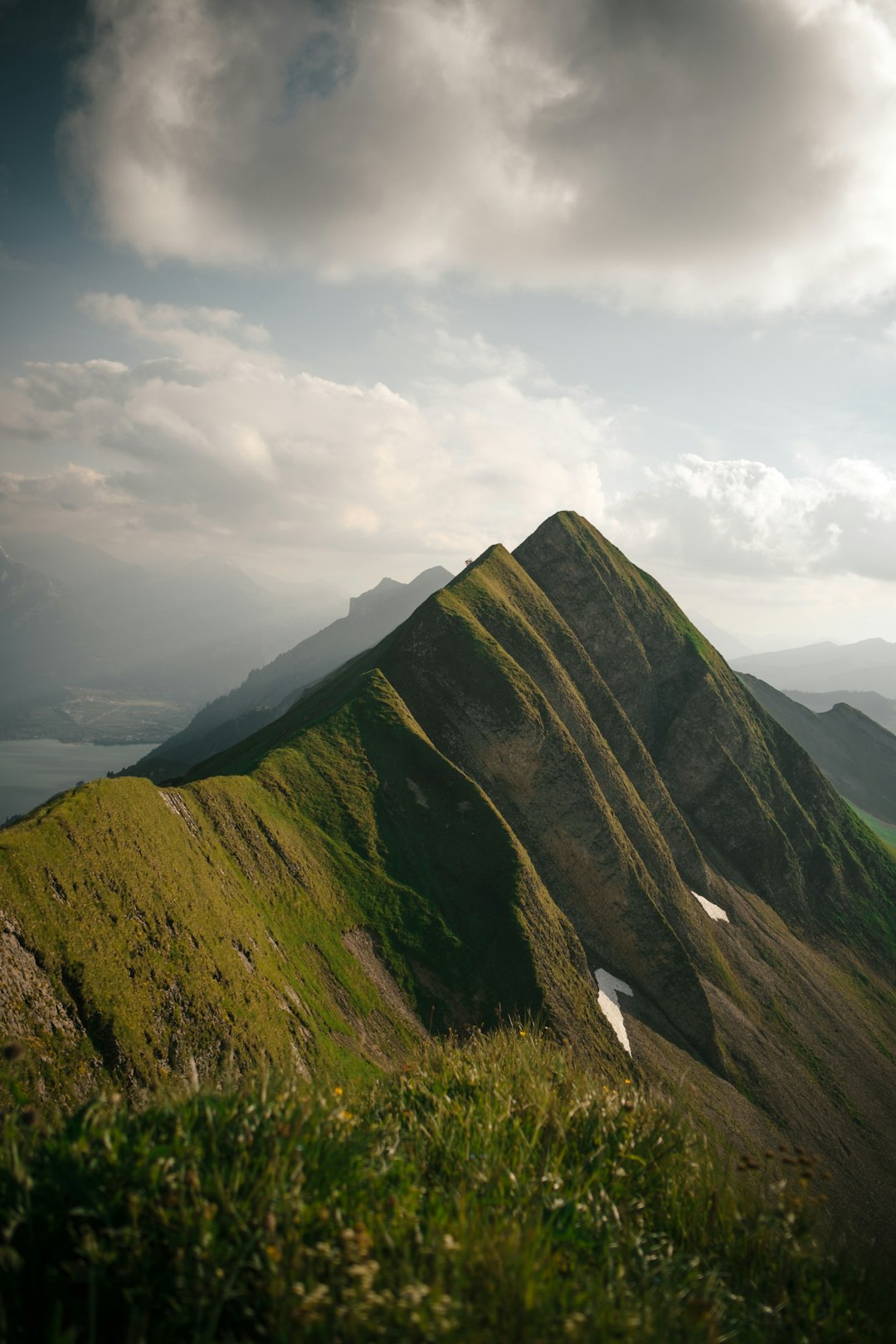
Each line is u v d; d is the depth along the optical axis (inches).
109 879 1320.1
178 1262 193.9
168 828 1659.7
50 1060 999.0
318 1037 1533.0
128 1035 1107.9
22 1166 217.0
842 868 4928.6
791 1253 272.7
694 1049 2979.8
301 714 3565.5
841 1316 257.8
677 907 3484.3
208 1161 239.9
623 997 2906.0
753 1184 322.7
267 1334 186.1
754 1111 2736.2
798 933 4416.8
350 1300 189.3
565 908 3144.7
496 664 3314.5
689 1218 288.8
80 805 1387.8
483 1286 208.2
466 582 3791.8
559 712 3597.4
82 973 1128.8
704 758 4685.0
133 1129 252.5
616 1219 264.5
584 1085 366.3
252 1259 201.8
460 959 2282.2
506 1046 408.2
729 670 5408.5
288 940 1849.2
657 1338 202.7
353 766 2682.1
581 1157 309.4
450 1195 258.4
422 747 2842.0
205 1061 1202.6
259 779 2406.5
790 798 4933.6
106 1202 213.2
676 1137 331.0
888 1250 322.7
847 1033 3676.2
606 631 4591.5
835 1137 2920.8
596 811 3253.0
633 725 4633.4
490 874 2571.4
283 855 2119.8
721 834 4626.0
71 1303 193.0
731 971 3533.5
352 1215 231.8
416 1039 1915.6
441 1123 306.2
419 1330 183.0
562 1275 235.8
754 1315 241.8
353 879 2299.5
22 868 1168.8
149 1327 189.6
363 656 4840.1
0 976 1029.8
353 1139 271.6
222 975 1397.6
